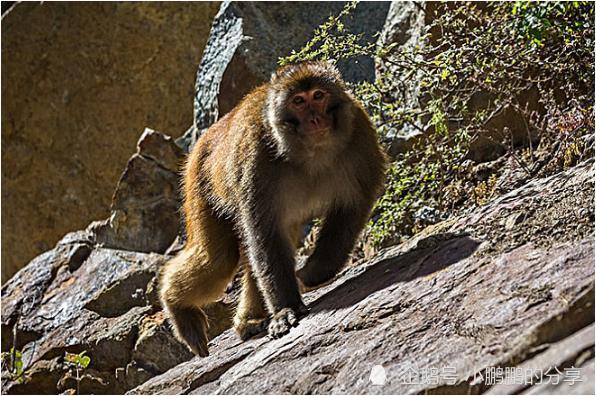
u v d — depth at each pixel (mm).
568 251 7797
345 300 9234
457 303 7895
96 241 16891
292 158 10211
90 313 15211
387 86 14859
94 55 22547
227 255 11578
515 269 7898
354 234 10633
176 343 13938
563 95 12984
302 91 10055
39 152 22859
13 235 22859
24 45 23141
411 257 9383
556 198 8844
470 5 14188
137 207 16750
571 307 6922
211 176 11352
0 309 16016
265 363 8602
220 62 17344
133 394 9930
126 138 22281
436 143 13492
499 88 13117
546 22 12211
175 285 11773
